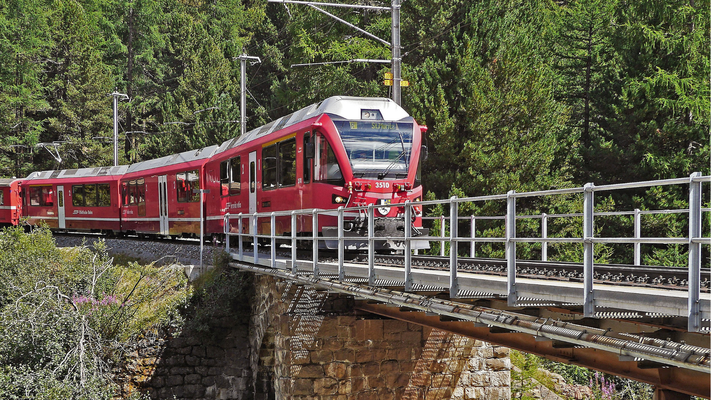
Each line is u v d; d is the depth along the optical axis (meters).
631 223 26.81
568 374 22.12
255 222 17.14
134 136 61.47
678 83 27.91
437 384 17.22
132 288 20.28
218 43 58.78
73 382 17.09
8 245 22.06
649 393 19.44
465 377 17.45
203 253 22.72
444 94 25.41
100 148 56.16
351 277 11.73
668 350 6.21
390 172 15.66
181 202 25.58
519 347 10.27
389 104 16.36
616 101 30.77
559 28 35.62
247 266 18.61
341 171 15.46
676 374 7.48
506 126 25.56
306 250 18.47
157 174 27.55
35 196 35.81
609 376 21.77
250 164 19.94
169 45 64.25
